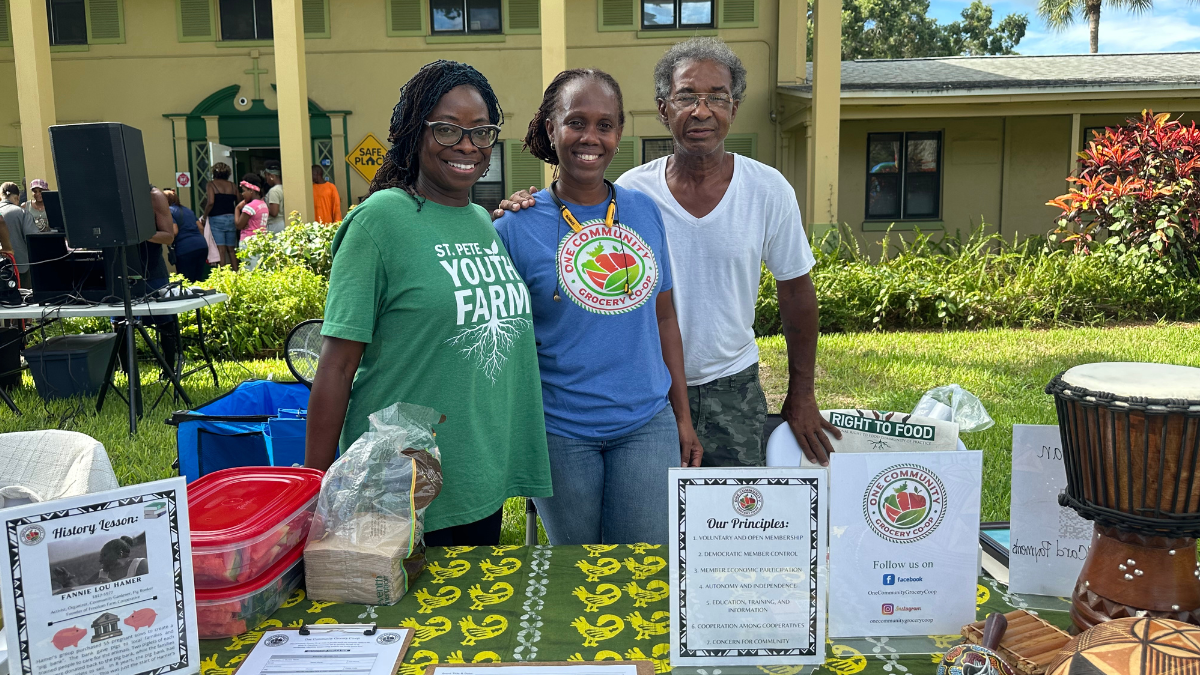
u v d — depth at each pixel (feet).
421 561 5.31
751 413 8.30
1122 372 4.09
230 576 4.57
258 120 43.32
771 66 42.75
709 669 4.35
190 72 43.14
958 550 4.57
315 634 4.57
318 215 37.14
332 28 42.65
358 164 37.52
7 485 6.08
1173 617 4.04
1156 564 4.06
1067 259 31.78
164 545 4.19
